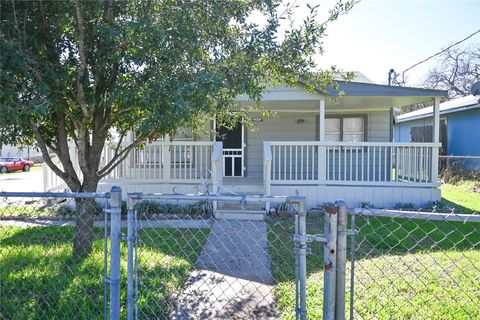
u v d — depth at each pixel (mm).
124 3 3283
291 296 3605
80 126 4234
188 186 9227
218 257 4992
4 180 18703
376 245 5445
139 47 3223
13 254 4789
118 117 4316
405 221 7348
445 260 4715
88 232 4523
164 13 3197
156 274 4070
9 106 2988
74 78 3467
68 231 6293
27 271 4121
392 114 11805
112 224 2416
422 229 6547
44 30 3549
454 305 3361
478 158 14320
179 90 2957
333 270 2125
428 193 9062
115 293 2410
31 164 27594
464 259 4730
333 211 2125
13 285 3697
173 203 8742
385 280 3996
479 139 15109
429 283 3910
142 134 3738
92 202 4566
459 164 15508
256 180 10664
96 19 3385
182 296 3650
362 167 9234
